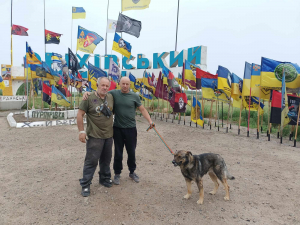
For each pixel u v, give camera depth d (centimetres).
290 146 777
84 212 350
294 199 398
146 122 1287
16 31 1423
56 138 851
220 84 960
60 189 429
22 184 452
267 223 325
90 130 396
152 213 349
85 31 1244
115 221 327
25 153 666
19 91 2223
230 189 436
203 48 1414
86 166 402
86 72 2164
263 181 477
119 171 453
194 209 361
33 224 320
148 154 670
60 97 1203
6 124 1155
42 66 1283
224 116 1437
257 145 788
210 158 388
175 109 1241
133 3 1266
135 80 1588
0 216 338
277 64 805
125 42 1278
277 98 823
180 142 823
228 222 327
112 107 413
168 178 489
